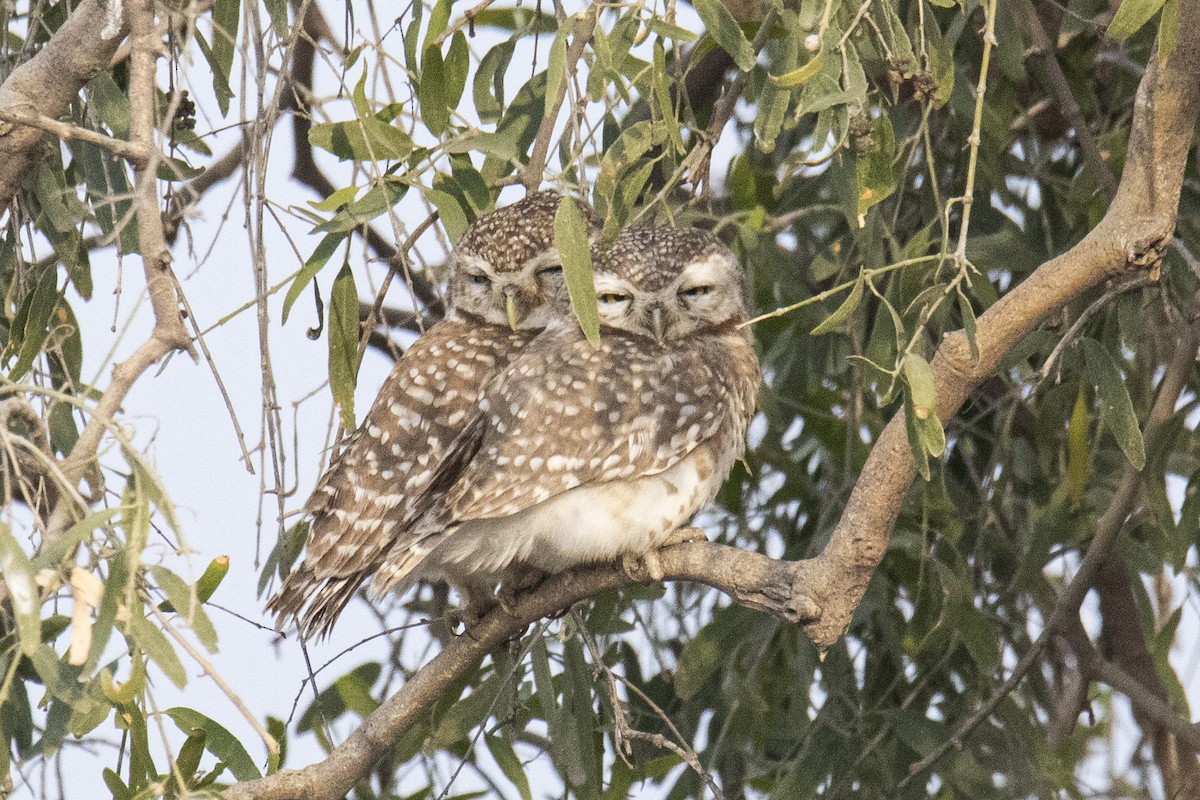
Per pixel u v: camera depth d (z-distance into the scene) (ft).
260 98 21.54
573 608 25.45
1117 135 29.19
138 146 19.33
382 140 23.18
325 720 24.66
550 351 26.53
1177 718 28.30
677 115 25.82
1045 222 28.99
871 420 29.86
